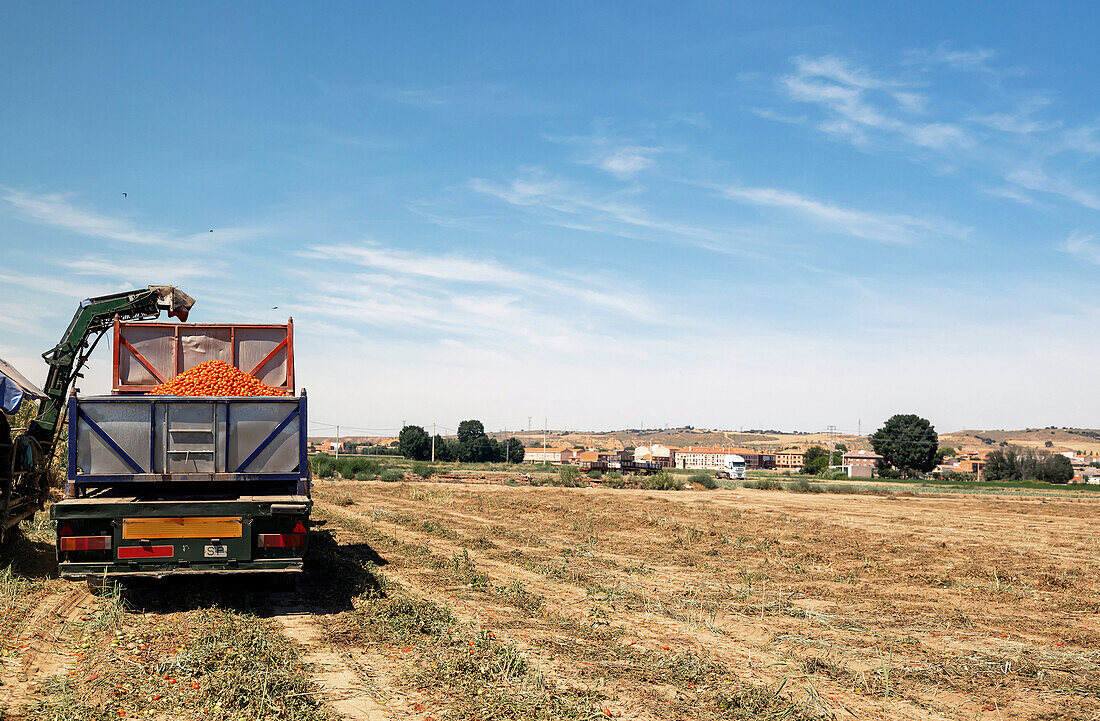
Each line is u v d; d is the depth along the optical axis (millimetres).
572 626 10172
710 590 13297
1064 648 9867
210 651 8086
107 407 10539
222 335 14172
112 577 10305
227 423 10844
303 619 10164
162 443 10672
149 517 10164
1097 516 34250
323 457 67375
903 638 10195
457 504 32031
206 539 10305
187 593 11203
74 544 9961
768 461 180625
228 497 10812
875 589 14102
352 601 11203
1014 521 30625
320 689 7309
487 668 7859
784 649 9453
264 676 7309
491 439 150875
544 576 14359
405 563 15117
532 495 39750
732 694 7461
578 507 32062
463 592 12383
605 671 8117
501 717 6625
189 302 14086
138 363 13945
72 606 10430
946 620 11406
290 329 14352
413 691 7316
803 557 18016
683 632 10195
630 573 14930
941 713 7285
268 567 10500
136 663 7734
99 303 13594
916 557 18625
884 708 7387
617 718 6801
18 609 9797
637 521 25703
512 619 10531
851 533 24047
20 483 13172
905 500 45125
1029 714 7293
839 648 9570
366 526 21234
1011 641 10234
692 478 59406
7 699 6711
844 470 113688
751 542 20609
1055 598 13516
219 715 6445
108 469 10508
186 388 12281
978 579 15453
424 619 9969
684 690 7633
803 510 34406
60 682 7156
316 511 25828
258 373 14227
